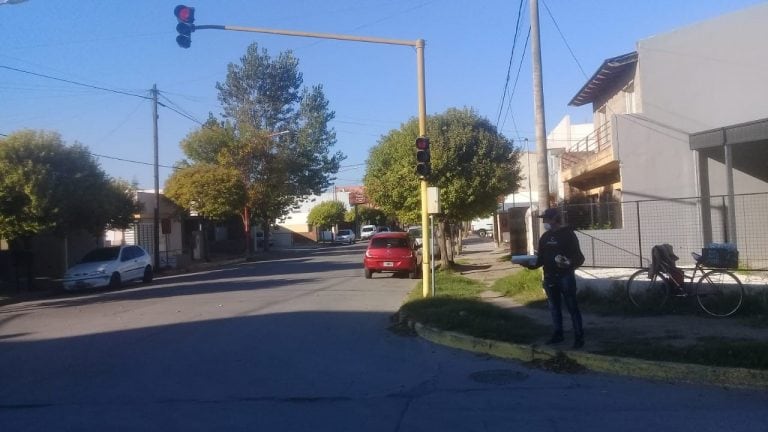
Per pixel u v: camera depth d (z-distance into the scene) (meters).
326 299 17.81
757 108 18.08
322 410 7.33
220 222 50.62
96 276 23.84
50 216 22.64
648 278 12.37
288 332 12.52
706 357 8.46
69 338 12.71
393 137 25.11
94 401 7.92
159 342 11.82
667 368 8.29
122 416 7.25
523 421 6.75
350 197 86.00
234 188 40.66
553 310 9.80
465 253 39.03
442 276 21.12
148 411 7.43
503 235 45.62
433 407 7.36
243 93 57.50
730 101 18.38
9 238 22.78
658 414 6.87
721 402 7.27
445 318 11.95
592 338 10.05
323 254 48.25
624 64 21.16
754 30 18.09
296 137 58.03
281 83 57.84
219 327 13.34
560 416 6.88
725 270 11.73
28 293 23.86
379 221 91.38
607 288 13.44
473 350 10.34
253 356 10.35
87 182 23.78
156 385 8.64
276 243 70.19
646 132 19.00
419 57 15.75
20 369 9.90
